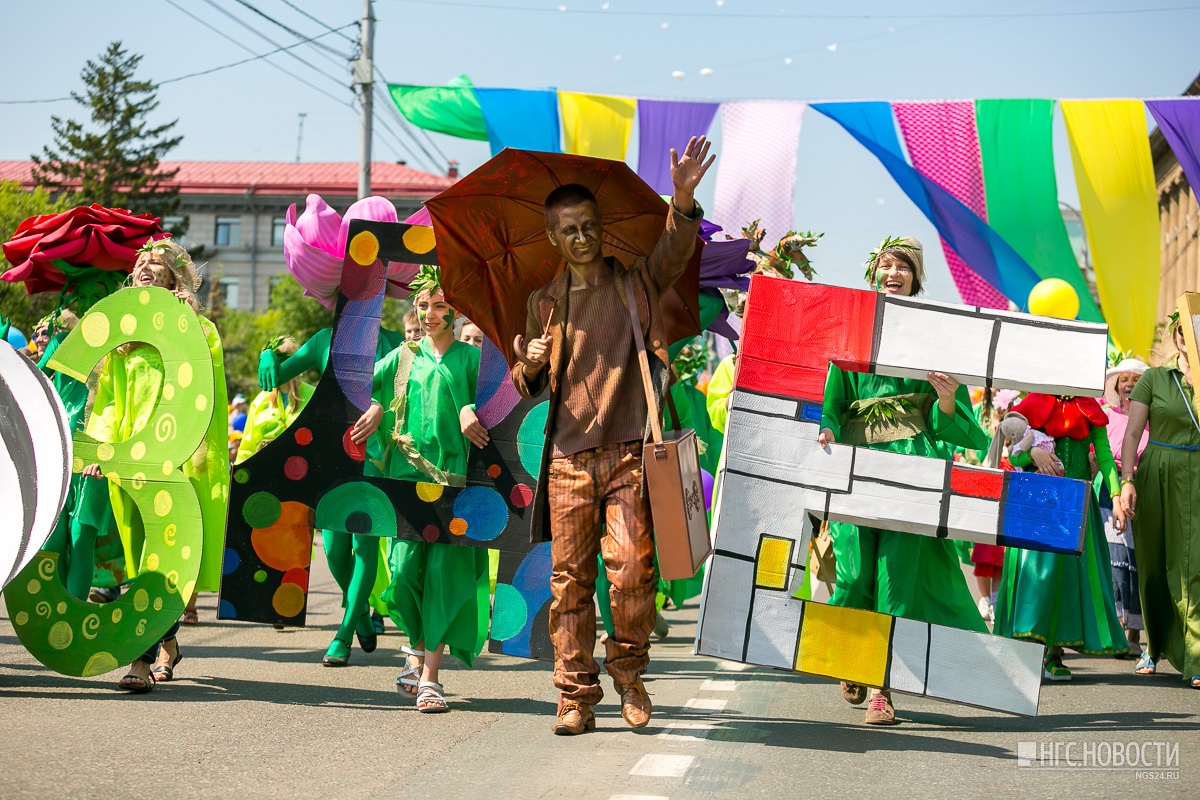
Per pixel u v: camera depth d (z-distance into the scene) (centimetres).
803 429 497
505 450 534
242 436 970
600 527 462
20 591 540
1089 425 674
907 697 569
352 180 5934
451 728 473
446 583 527
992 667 476
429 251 549
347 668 638
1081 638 657
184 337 560
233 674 607
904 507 490
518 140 950
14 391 520
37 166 4462
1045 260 904
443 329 574
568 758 418
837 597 513
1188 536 629
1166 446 640
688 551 429
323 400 544
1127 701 575
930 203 914
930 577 509
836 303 503
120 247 650
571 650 461
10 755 397
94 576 679
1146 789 380
